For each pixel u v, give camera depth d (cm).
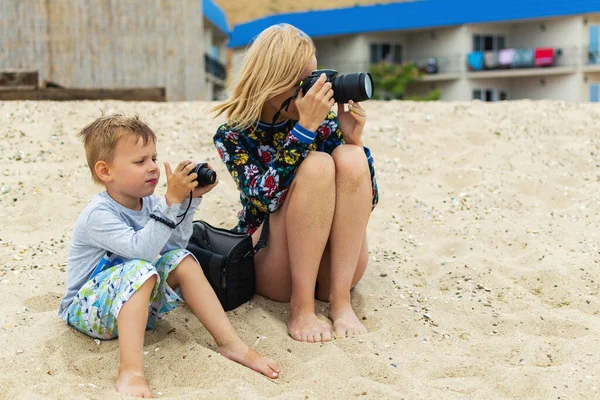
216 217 427
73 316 257
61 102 636
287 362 256
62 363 242
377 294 325
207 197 452
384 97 2903
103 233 249
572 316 303
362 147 296
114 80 909
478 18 2748
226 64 3095
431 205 458
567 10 2655
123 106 634
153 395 229
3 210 412
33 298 303
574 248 383
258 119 283
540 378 245
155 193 448
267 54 272
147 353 254
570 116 629
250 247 292
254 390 231
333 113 306
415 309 312
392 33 2989
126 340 234
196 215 427
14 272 330
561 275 345
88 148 256
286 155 268
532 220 432
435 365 257
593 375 248
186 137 552
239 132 289
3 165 480
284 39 272
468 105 676
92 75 903
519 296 328
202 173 254
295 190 268
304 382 240
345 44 2978
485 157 541
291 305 284
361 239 285
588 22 2720
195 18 921
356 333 280
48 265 341
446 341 284
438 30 2909
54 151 514
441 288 342
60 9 889
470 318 307
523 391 240
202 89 930
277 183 270
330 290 293
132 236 246
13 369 238
